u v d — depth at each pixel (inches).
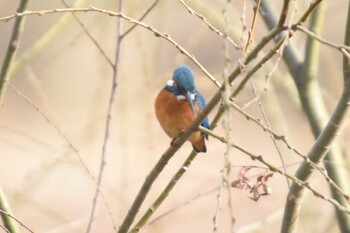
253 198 278.2
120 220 394.0
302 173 301.7
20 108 860.0
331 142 296.0
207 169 585.3
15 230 352.2
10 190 459.2
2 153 808.3
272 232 506.6
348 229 346.9
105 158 334.0
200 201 574.9
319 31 385.7
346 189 354.6
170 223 495.2
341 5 494.3
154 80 448.1
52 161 426.3
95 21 453.4
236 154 764.0
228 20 235.0
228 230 636.1
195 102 348.2
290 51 388.8
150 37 542.9
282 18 236.7
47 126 799.7
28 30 792.9
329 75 473.4
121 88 439.8
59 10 281.0
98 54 447.2
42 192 561.6
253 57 248.8
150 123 415.2
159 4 480.1
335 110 294.8
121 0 356.8
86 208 709.9
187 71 349.1
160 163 294.8
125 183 413.7
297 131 517.0
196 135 302.8
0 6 524.7
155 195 494.6
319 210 447.2
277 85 468.4
